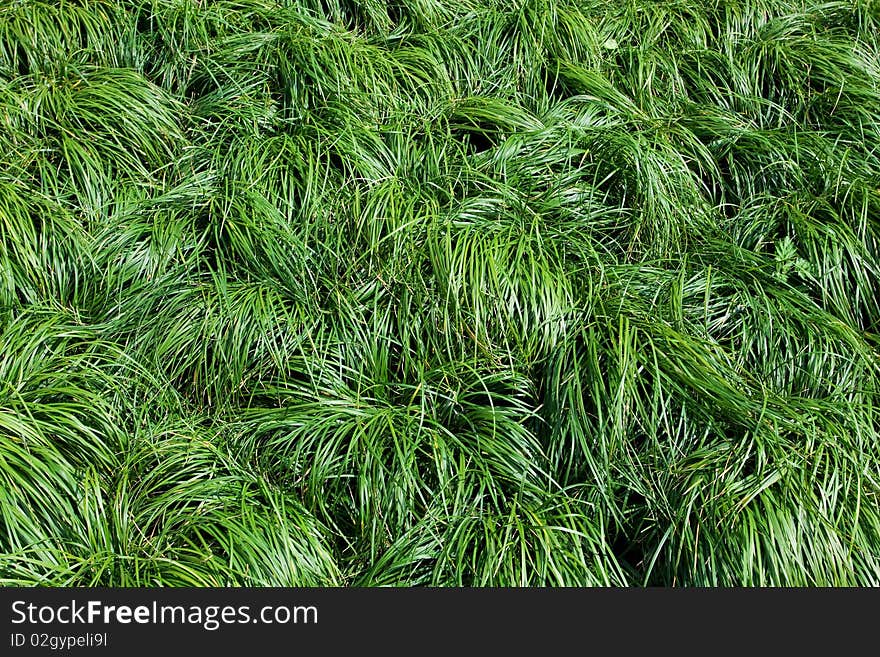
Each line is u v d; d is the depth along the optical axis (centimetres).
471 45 377
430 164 346
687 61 383
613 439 305
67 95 347
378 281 327
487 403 317
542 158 353
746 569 290
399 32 381
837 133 366
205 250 332
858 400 313
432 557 297
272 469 307
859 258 336
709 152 360
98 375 309
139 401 312
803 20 400
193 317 320
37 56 356
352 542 303
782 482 297
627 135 350
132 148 346
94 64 361
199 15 367
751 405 306
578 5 390
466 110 359
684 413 308
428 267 326
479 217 336
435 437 304
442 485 300
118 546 292
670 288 328
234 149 345
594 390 307
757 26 396
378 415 309
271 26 374
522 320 320
